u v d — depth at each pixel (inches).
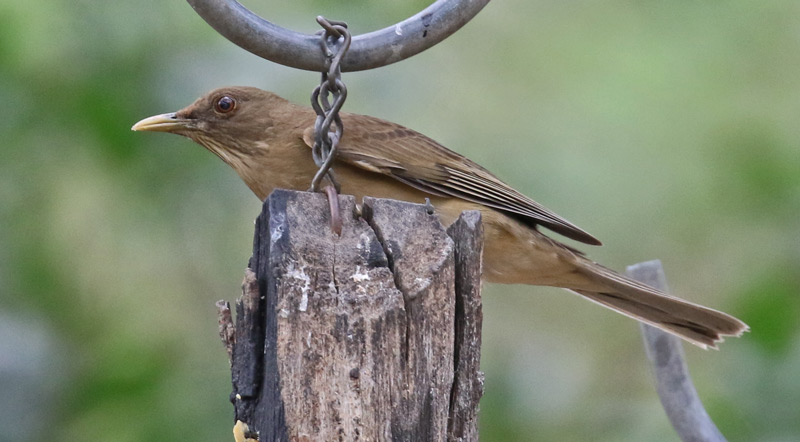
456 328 259.4
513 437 472.1
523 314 540.1
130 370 442.6
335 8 479.2
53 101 460.8
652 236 519.5
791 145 516.1
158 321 467.2
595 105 538.0
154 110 461.4
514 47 553.6
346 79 505.0
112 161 461.4
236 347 254.8
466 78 541.6
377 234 258.1
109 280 464.4
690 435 350.0
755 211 510.6
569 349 529.0
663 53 545.3
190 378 451.5
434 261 257.1
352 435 245.0
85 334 450.9
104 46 463.2
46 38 461.1
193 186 474.3
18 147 459.5
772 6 546.9
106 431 429.7
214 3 268.5
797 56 537.0
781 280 485.4
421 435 249.6
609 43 554.3
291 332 246.4
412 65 521.3
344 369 246.7
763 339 448.8
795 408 431.5
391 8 482.9
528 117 537.3
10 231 456.8
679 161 524.1
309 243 253.9
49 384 427.8
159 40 467.5
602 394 523.2
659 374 357.4
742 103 529.3
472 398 257.8
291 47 275.0
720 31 546.3
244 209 484.4
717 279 510.6
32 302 442.6
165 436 430.6
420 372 251.8
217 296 478.0
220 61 467.2
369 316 249.1
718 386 450.0
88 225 464.8
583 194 522.3
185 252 476.7
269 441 244.5
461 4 281.9
